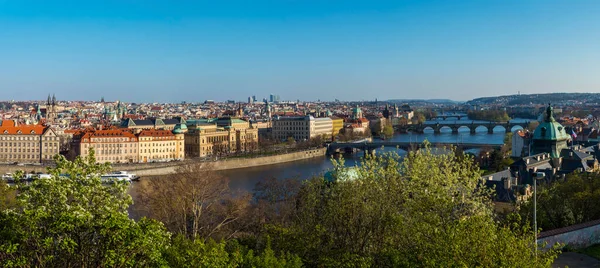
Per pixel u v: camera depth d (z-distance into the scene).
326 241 115.62
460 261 82.94
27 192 87.75
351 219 112.19
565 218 173.12
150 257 86.50
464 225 91.69
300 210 159.50
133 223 86.69
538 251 92.94
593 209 181.00
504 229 89.38
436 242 92.44
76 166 91.62
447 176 137.88
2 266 80.88
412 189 123.81
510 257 84.12
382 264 102.56
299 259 107.56
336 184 125.31
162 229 93.31
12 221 83.75
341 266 103.88
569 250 144.62
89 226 84.81
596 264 131.50
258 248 143.38
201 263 95.69
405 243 102.50
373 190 117.38
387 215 108.06
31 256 84.56
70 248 82.69
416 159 142.25
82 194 88.12
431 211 105.12
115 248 85.00
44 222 85.00
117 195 94.62
